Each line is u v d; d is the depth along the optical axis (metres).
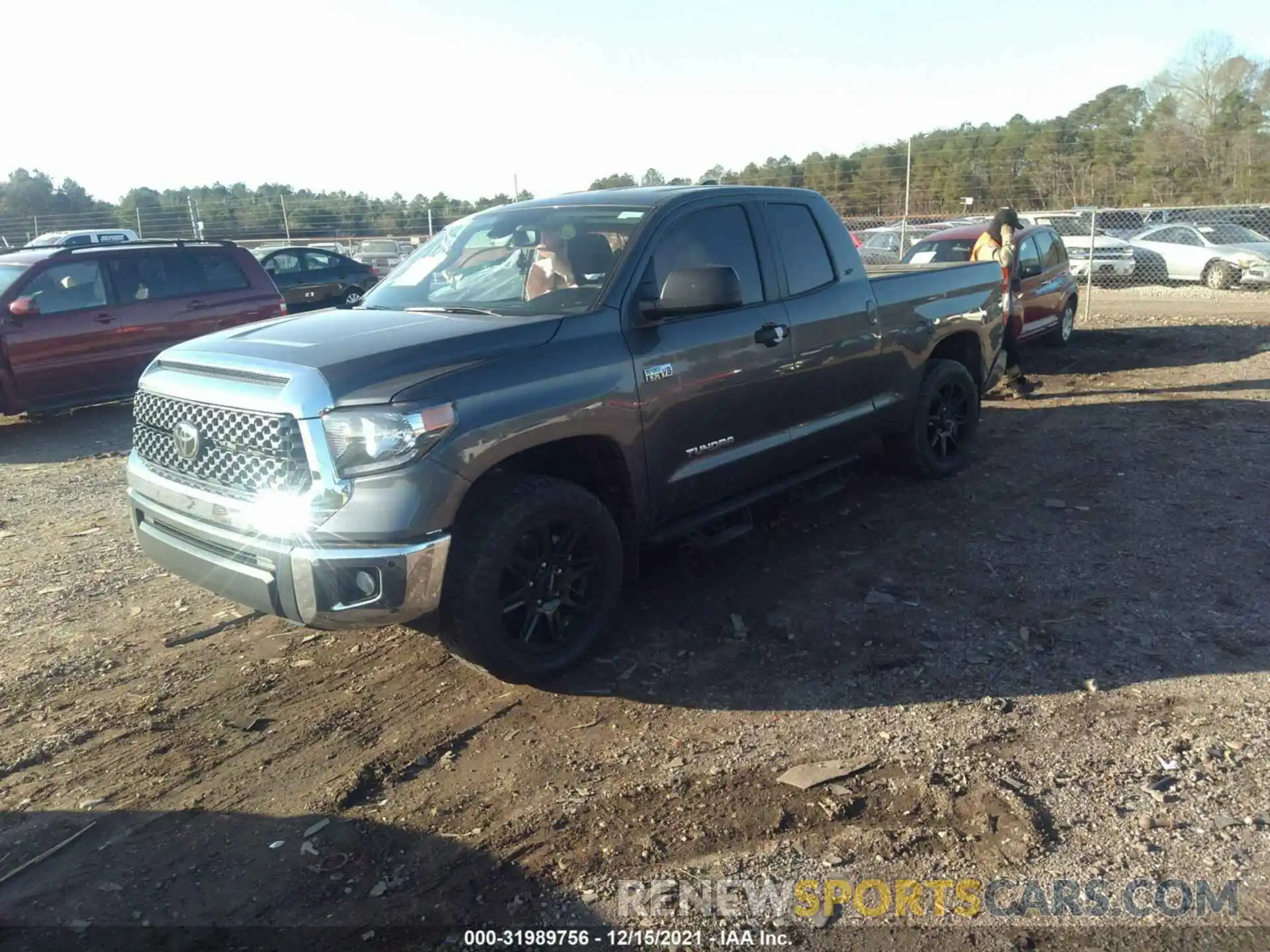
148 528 4.12
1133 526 5.72
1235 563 5.11
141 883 2.91
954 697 3.85
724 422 4.70
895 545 5.54
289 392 3.47
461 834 3.10
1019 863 2.87
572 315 4.14
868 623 4.54
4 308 9.61
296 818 3.21
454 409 3.56
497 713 3.86
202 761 3.56
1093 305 18.25
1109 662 4.08
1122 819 3.06
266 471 3.56
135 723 3.84
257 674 4.23
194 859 3.01
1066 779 3.28
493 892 2.83
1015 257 9.88
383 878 2.90
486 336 3.86
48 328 9.81
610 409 4.09
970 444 6.95
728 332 4.66
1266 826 3.00
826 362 5.30
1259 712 3.64
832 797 3.21
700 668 4.16
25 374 9.69
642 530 4.44
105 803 3.32
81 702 4.01
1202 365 11.09
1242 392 9.42
